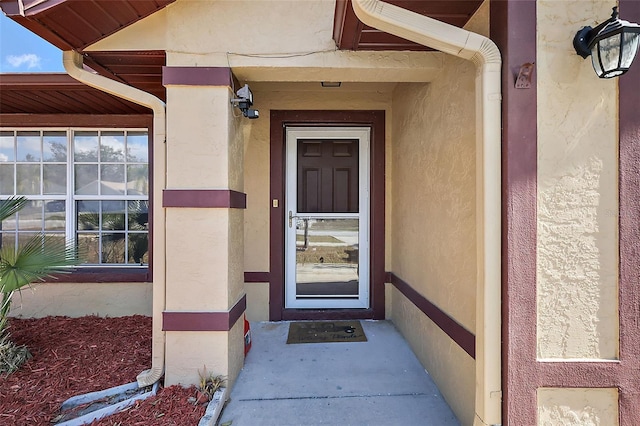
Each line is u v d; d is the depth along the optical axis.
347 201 4.33
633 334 1.93
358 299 4.32
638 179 1.93
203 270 2.61
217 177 2.62
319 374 2.92
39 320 4.12
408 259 3.50
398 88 3.89
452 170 2.46
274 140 4.14
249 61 2.64
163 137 2.67
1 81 3.32
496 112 1.95
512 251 1.92
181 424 2.16
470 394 2.18
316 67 2.66
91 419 2.24
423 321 3.06
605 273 1.94
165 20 2.61
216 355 2.60
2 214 3.12
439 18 2.26
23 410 2.35
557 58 1.93
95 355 3.14
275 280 4.16
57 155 4.40
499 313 1.96
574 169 1.93
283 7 2.65
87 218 4.44
